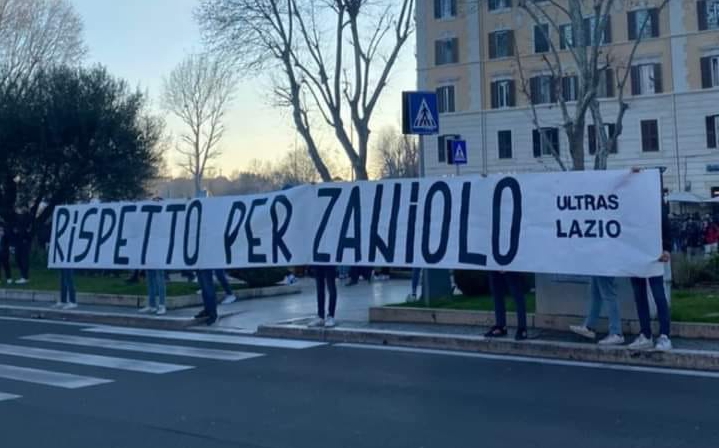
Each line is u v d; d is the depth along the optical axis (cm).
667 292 1004
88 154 2866
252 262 1307
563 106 1994
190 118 5516
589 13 3975
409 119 1234
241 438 643
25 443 643
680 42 4459
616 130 2000
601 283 965
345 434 646
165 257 1422
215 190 6384
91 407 766
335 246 1208
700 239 3153
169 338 1242
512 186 1049
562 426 651
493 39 4903
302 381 870
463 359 977
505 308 1091
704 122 4422
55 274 2506
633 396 752
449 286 1328
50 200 2906
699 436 613
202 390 835
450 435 634
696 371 865
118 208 1519
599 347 942
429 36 5128
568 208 994
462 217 1095
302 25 2816
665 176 4516
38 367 995
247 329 1305
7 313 1670
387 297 1658
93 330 1376
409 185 1159
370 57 2794
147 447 625
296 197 1266
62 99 2802
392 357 1008
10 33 3447
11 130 2744
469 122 4994
